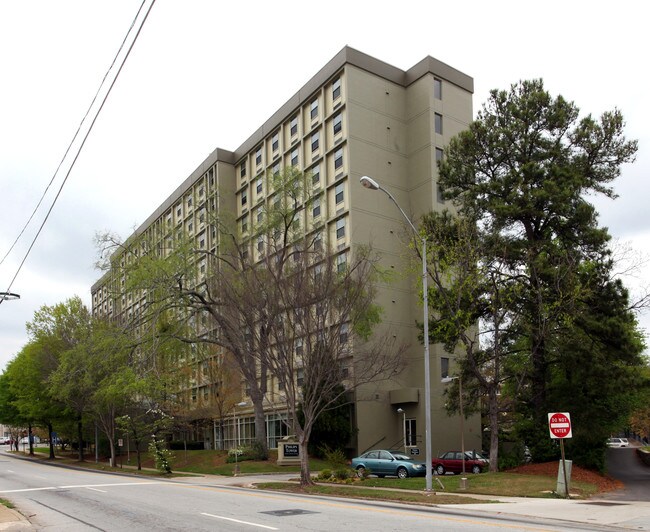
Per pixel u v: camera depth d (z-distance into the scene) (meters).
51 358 53.59
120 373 37.06
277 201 39.16
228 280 30.55
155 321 37.19
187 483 28.55
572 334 28.69
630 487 26.17
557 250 29.62
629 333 29.05
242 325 30.16
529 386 31.38
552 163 30.69
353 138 45.81
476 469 33.38
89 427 65.06
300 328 26.66
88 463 57.09
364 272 29.80
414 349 45.09
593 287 29.06
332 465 37.66
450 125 48.41
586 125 31.31
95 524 13.40
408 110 49.06
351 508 16.02
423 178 46.78
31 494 21.59
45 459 67.94
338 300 26.81
